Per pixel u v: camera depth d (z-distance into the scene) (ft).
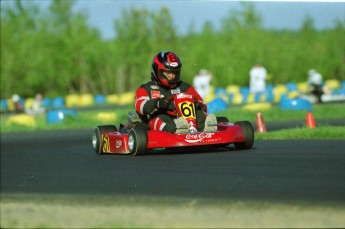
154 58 111.75
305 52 448.65
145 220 60.23
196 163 93.09
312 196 65.51
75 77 452.76
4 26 442.50
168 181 79.92
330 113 212.43
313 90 310.45
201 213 61.46
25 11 433.48
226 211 61.41
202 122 109.09
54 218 64.28
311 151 96.68
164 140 102.47
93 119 240.94
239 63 437.99
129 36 394.52
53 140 169.37
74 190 79.77
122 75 447.42
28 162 116.47
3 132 223.10
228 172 83.25
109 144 115.24
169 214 62.03
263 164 87.35
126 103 396.16
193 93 113.09
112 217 62.59
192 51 424.87
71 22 417.90
